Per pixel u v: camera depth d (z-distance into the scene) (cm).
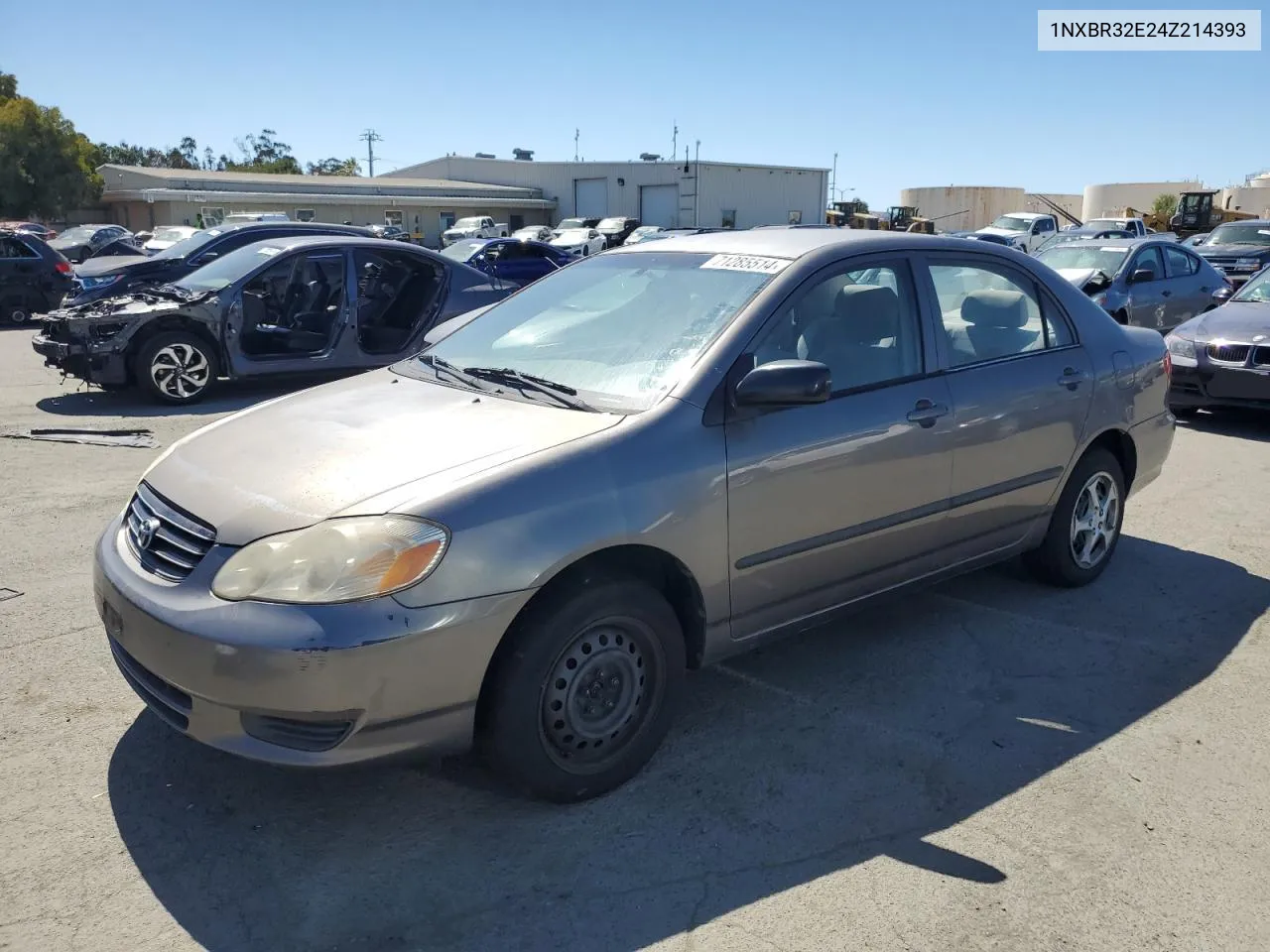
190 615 261
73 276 1805
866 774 321
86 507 589
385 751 263
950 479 390
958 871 274
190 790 306
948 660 405
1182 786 316
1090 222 3084
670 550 302
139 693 290
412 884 267
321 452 300
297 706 252
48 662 386
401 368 396
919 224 3091
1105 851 283
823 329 358
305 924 251
